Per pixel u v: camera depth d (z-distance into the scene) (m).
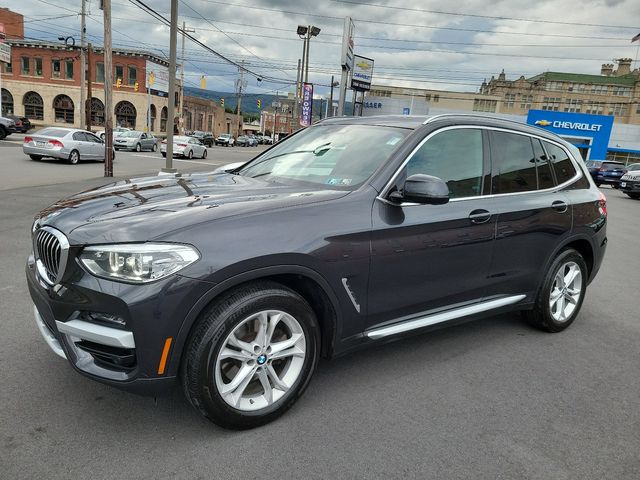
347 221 2.90
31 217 8.23
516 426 2.95
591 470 2.58
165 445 2.57
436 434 2.81
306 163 3.65
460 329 4.46
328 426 2.83
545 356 3.97
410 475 2.46
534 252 4.04
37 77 57.00
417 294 3.29
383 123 3.75
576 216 4.34
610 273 7.18
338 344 3.01
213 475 2.37
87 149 20.11
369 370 3.55
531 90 117.81
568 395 3.36
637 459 2.70
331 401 3.10
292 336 2.82
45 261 2.70
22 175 14.38
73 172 16.30
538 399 3.28
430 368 3.63
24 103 57.69
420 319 3.39
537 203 4.01
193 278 2.38
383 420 2.92
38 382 3.10
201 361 2.47
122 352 2.46
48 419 2.74
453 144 3.58
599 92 113.75
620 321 4.99
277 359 2.81
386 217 3.06
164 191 3.11
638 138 60.03
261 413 2.74
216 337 2.49
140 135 34.06
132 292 2.33
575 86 115.00
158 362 2.41
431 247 3.26
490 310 3.82
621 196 23.84
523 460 2.63
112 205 2.82
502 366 3.74
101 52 56.09
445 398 3.22
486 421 2.98
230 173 3.99
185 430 2.71
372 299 3.06
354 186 3.16
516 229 3.82
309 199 2.91
